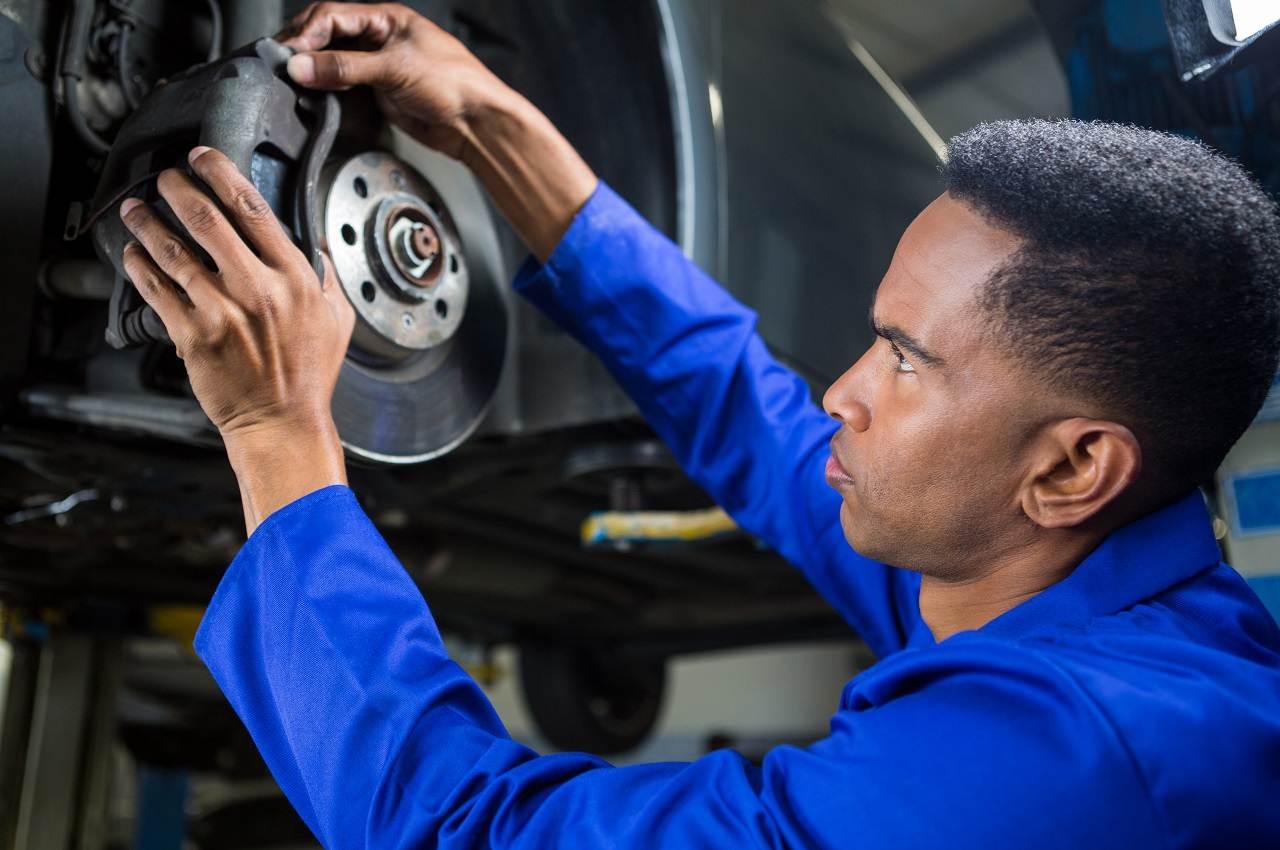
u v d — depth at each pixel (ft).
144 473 3.60
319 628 2.04
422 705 1.99
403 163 2.86
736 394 3.11
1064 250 1.94
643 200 3.81
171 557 6.08
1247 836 1.72
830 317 4.23
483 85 2.91
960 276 2.04
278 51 2.51
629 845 1.78
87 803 7.48
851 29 4.46
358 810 1.96
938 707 1.82
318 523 2.12
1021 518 2.10
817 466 3.03
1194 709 1.75
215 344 2.10
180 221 2.19
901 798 1.72
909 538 2.17
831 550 3.00
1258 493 3.96
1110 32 4.79
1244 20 2.55
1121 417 1.97
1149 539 2.08
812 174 4.17
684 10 3.78
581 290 3.06
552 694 9.49
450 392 3.05
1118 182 1.95
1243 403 2.00
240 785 13.29
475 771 1.92
